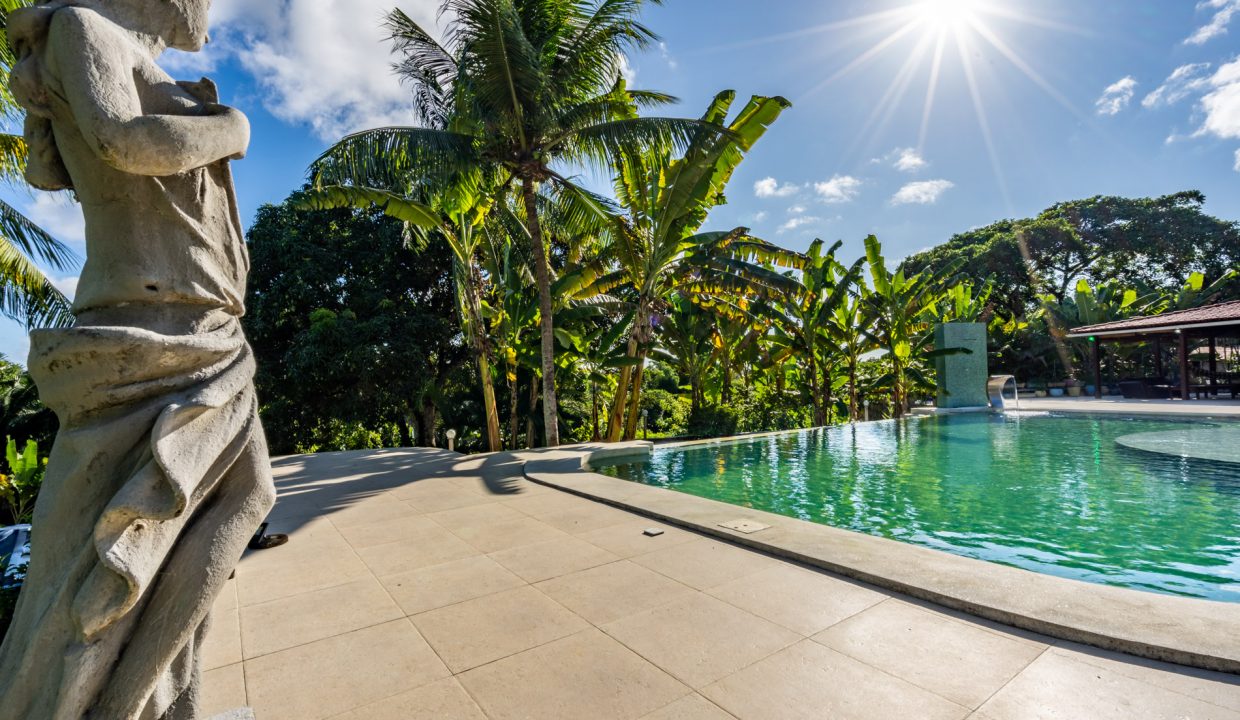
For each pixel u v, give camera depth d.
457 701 2.23
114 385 1.23
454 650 2.63
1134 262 30.94
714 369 19.06
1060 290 32.56
